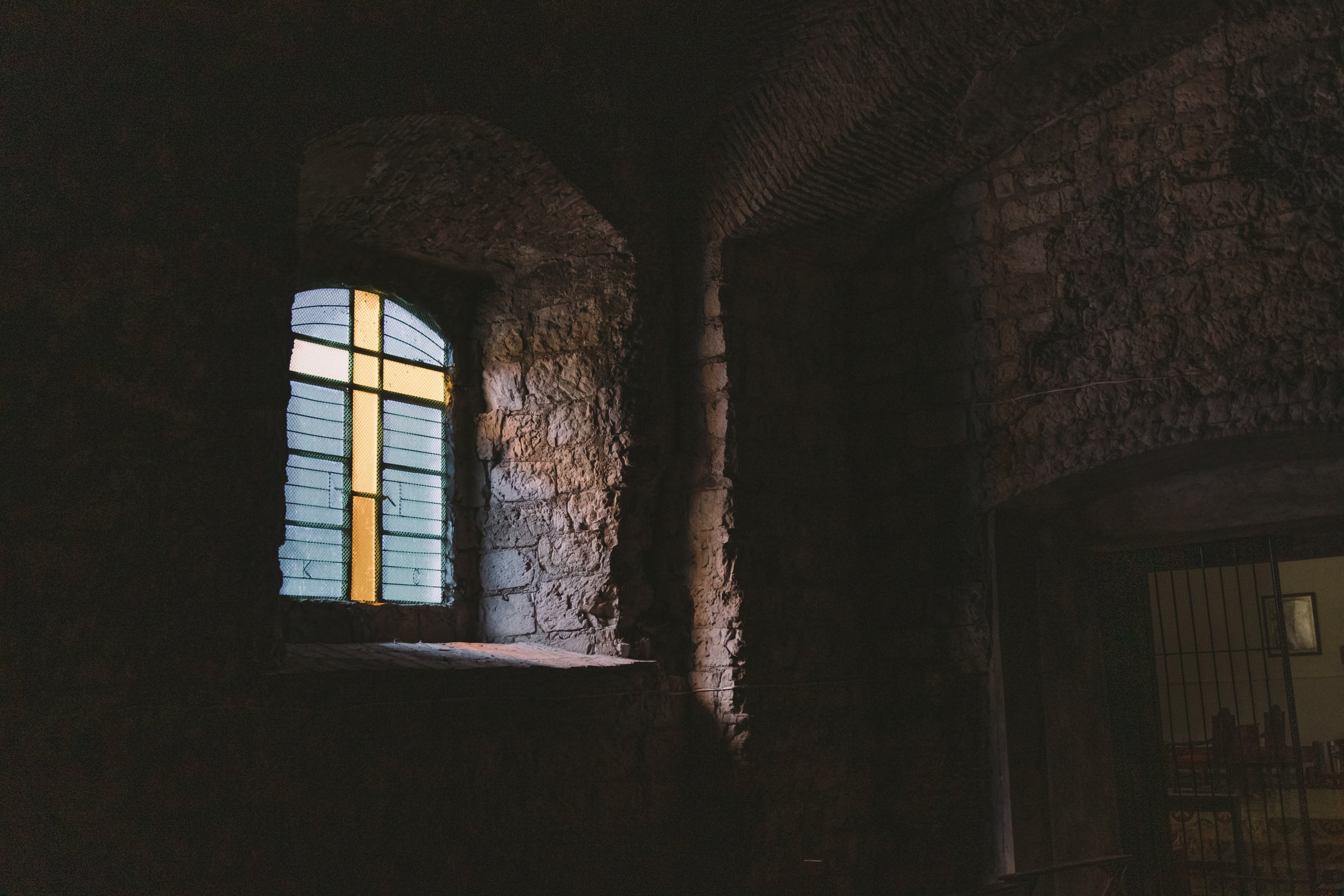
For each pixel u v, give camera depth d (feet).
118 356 12.00
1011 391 17.85
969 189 18.58
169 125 12.53
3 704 10.87
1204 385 16.20
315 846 12.80
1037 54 16.31
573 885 15.30
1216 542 19.06
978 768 17.62
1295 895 21.84
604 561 16.98
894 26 16.06
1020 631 18.19
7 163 11.40
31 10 11.56
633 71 17.03
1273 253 15.90
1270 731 19.07
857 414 19.30
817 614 18.15
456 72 15.05
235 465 12.75
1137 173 17.06
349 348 17.01
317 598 15.93
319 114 13.79
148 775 11.63
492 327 18.53
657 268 17.81
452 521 18.02
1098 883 18.52
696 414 17.78
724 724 16.89
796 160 17.12
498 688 14.83
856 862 17.97
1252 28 16.28
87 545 11.59
